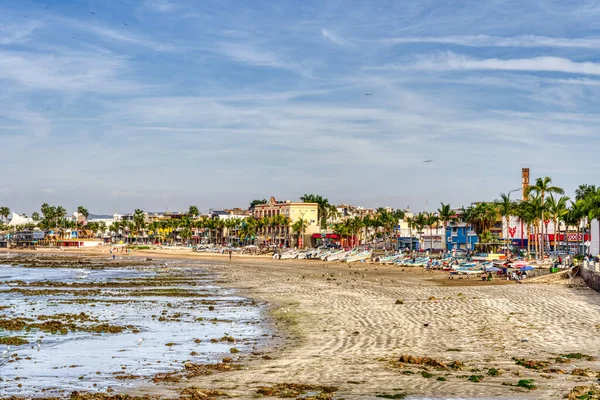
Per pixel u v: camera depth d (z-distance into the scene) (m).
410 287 74.94
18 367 30.52
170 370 29.27
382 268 126.69
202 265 148.00
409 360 29.03
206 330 43.12
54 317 50.53
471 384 24.02
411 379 25.20
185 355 33.38
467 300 54.31
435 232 190.75
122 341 38.59
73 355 33.75
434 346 33.28
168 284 90.25
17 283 92.56
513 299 54.12
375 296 62.78
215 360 31.75
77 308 58.53
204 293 74.69
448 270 112.44
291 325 44.47
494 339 34.91
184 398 23.14
